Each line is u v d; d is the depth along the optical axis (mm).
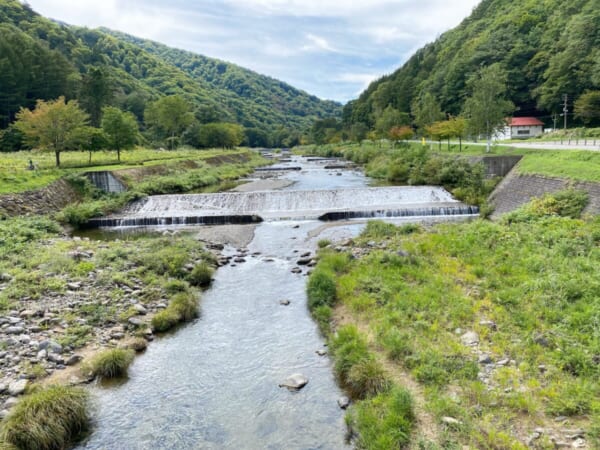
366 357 9562
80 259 17594
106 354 10055
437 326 10703
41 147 37875
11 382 9070
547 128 78062
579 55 68562
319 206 31844
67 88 77625
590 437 6574
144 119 105500
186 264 17578
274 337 11797
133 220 28203
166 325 12453
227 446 7484
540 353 9094
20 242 19734
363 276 14703
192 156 62719
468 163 34594
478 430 6965
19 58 71000
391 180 43156
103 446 7539
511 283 12812
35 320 11883
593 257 13836
